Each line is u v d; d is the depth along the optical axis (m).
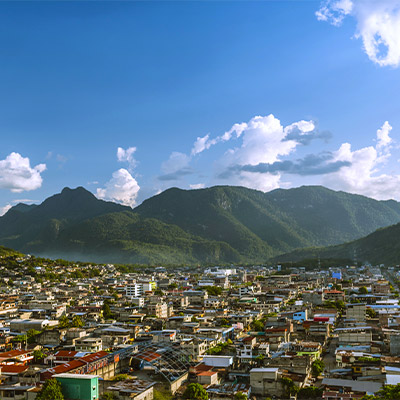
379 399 178.25
